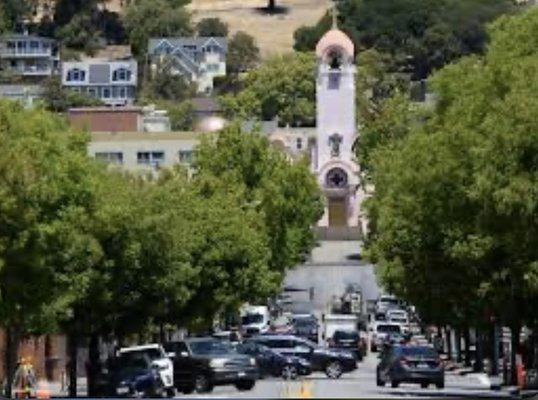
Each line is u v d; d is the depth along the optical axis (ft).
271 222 625.82
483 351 508.94
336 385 395.75
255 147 621.31
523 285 314.96
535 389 371.56
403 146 433.89
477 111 319.68
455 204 328.08
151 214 362.53
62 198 289.53
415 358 384.27
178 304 391.65
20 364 327.26
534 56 298.76
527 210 265.95
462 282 371.56
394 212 407.64
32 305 286.87
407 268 405.18
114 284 351.05
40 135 285.84
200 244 444.14
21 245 269.23
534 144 265.13
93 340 374.63
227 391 384.27
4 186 263.90
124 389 339.77
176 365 377.09
